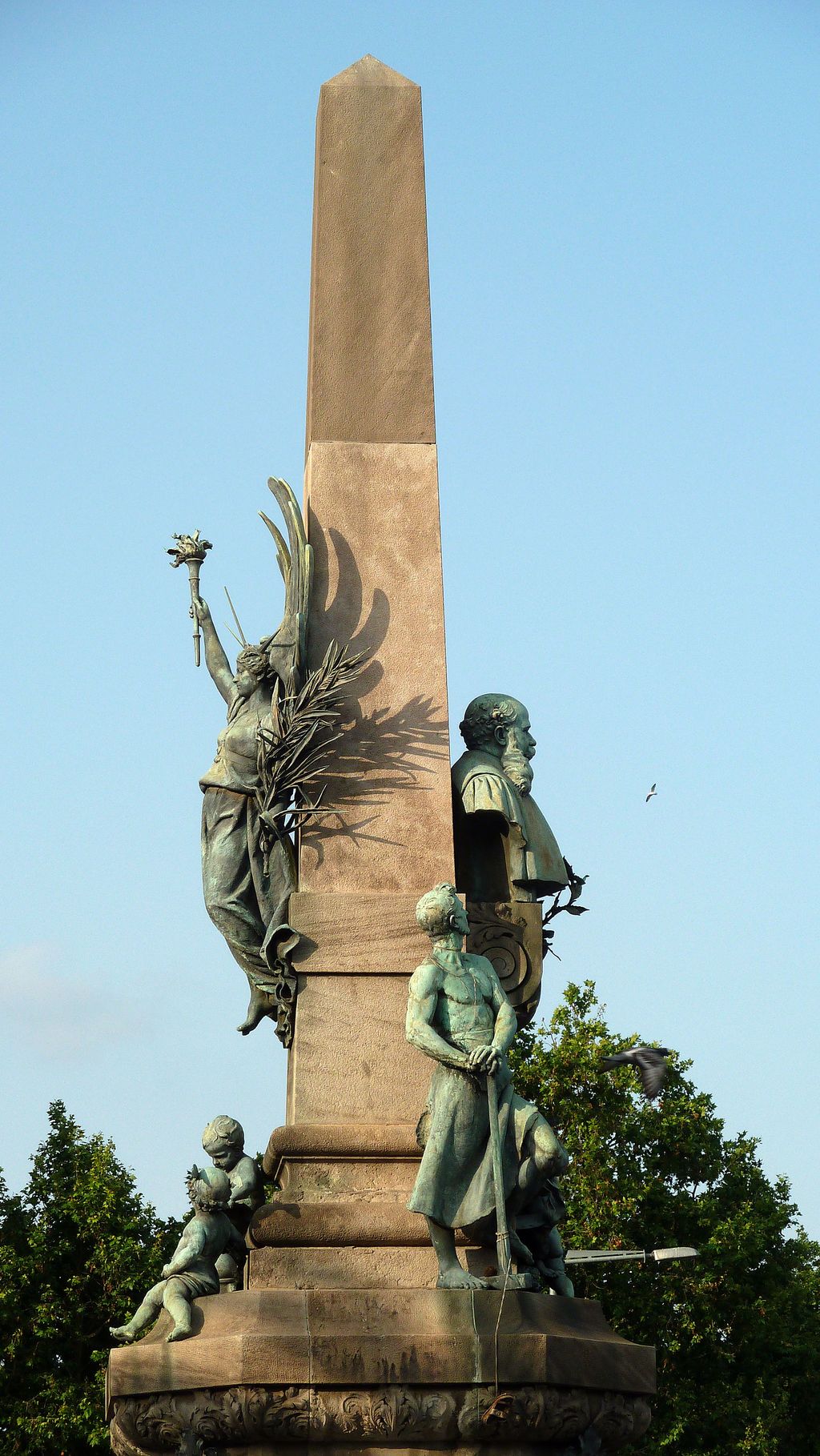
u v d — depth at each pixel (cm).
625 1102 3575
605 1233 3409
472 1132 1162
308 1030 1286
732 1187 3662
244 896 1350
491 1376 1105
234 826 1360
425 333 1499
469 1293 1128
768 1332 3569
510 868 1380
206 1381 1103
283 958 1298
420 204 1538
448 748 1380
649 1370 1173
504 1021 1190
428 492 1450
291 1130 1238
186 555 1469
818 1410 3734
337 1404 1095
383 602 1416
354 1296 1127
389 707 1388
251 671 1393
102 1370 3356
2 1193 3594
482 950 1360
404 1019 1294
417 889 1339
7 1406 3384
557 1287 1215
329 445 1455
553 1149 1157
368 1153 1234
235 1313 1129
